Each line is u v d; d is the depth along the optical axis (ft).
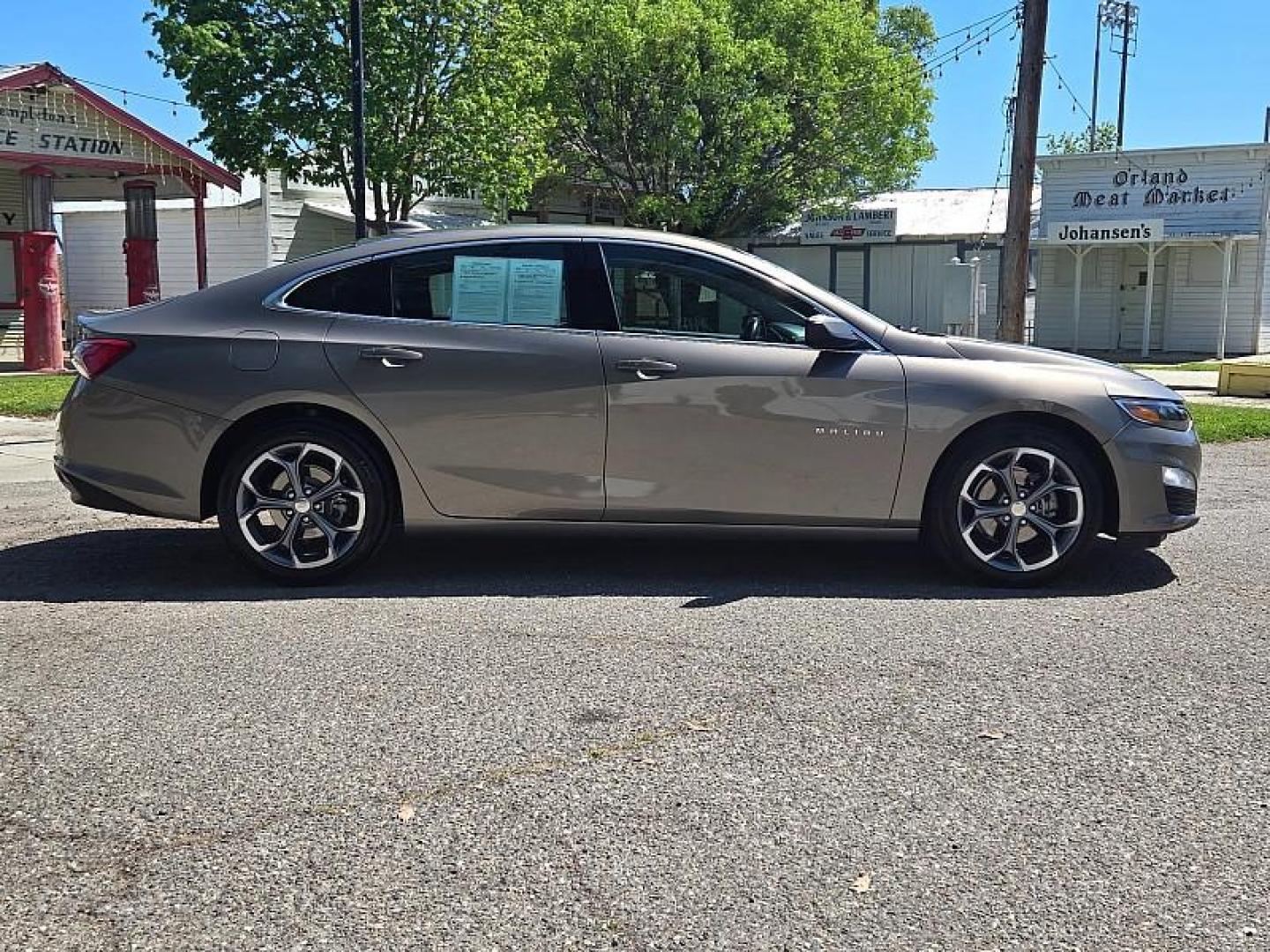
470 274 18.60
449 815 10.78
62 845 10.23
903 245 103.50
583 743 12.40
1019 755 12.18
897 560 20.77
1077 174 91.35
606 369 18.12
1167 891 9.59
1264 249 86.33
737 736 12.61
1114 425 18.45
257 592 18.33
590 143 86.43
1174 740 12.60
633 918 9.16
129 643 15.69
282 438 18.16
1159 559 20.97
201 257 62.13
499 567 19.98
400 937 8.89
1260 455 36.04
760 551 21.36
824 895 9.50
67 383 50.67
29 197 58.18
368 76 58.03
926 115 92.43
